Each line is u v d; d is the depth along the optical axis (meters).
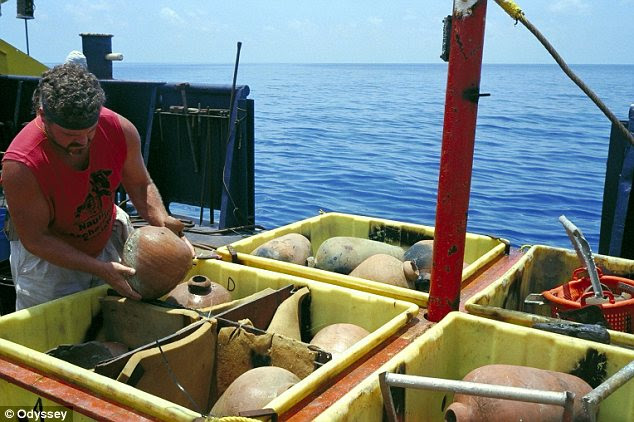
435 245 3.07
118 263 3.11
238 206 6.83
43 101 2.70
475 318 3.00
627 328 3.44
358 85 92.44
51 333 3.08
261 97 56.81
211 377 2.93
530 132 28.19
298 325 3.34
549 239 10.95
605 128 30.39
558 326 2.91
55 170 2.92
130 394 2.28
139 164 3.43
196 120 6.76
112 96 6.66
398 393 2.50
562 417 2.24
